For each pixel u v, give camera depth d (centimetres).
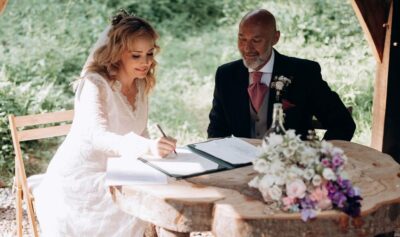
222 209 257
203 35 917
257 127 388
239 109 389
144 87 360
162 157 313
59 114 381
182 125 664
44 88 695
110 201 331
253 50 376
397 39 446
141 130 362
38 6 904
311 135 274
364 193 275
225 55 844
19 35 838
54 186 345
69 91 721
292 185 252
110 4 948
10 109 615
